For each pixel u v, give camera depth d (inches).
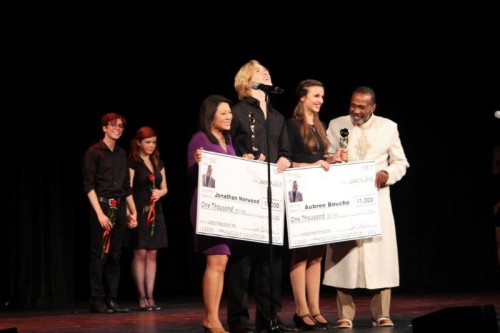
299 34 342.6
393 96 353.1
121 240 264.4
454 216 361.1
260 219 177.8
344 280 195.0
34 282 322.0
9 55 311.3
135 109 342.0
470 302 278.4
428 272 356.8
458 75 354.9
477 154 360.8
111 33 327.3
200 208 170.7
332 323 205.6
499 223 292.2
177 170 357.1
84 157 260.2
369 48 347.6
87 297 347.6
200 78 343.9
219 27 338.0
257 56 341.7
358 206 191.2
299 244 186.2
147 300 270.8
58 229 327.0
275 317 184.7
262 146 185.2
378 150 199.0
